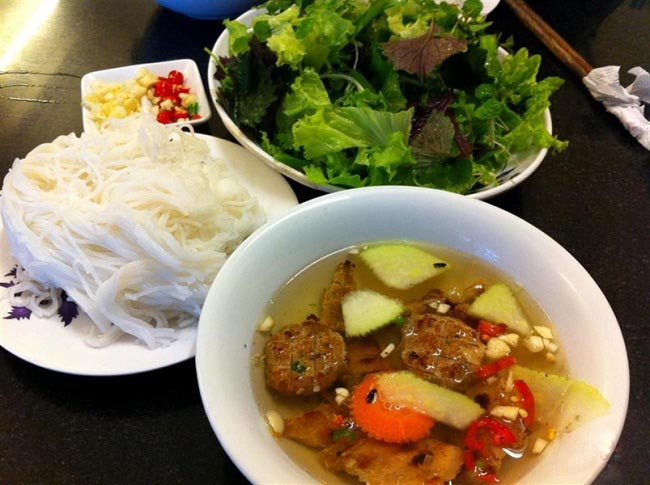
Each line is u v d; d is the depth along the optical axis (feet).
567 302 0.93
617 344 0.85
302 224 1.02
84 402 1.05
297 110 1.39
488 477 0.84
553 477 0.75
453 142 1.36
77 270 1.11
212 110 1.66
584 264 1.32
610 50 1.91
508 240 1.01
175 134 1.36
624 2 2.11
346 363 0.98
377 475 0.83
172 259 1.12
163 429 1.02
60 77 1.73
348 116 1.35
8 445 0.99
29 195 1.18
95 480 0.96
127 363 1.04
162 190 1.18
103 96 1.61
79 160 1.24
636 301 1.25
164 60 1.82
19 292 1.15
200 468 0.98
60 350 1.06
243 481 0.96
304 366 0.94
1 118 1.60
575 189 1.47
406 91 1.52
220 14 1.86
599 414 0.79
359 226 1.07
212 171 1.32
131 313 1.14
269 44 1.40
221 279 0.91
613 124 1.65
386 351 1.00
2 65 1.75
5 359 1.10
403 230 1.09
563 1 2.09
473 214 1.03
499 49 1.61
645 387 1.11
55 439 1.00
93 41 1.86
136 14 1.96
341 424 0.90
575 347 0.90
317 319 1.04
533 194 1.46
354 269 1.09
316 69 1.50
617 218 1.41
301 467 0.84
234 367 0.87
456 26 1.53
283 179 1.40
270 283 1.01
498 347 0.96
